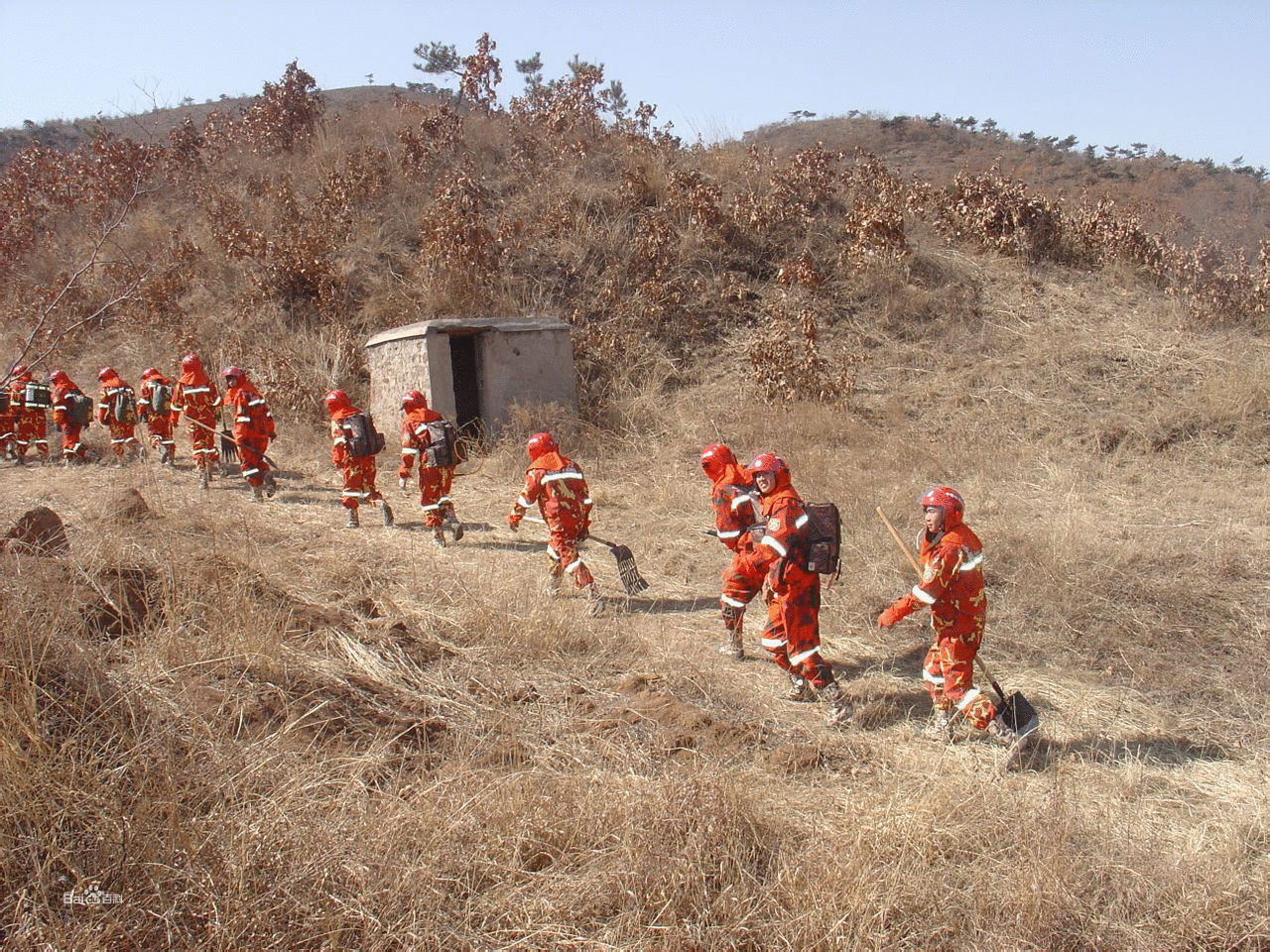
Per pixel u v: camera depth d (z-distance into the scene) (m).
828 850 4.09
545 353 13.30
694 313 15.32
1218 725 5.61
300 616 5.93
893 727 5.59
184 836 3.44
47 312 4.56
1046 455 11.44
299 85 23.14
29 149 23.47
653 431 13.03
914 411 13.01
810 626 5.62
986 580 7.59
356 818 3.85
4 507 8.98
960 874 4.05
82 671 4.23
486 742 4.92
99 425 15.00
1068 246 16.70
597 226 17.11
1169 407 12.28
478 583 7.38
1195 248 16.38
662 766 4.80
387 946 3.34
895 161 46.06
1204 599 7.21
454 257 15.55
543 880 3.79
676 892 3.67
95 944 3.05
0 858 3.24
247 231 17.61
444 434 8.73
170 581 5.45
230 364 15.34
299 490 11.08
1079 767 5.06
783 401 13.13
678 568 8.37
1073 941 3.67
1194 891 3.88
